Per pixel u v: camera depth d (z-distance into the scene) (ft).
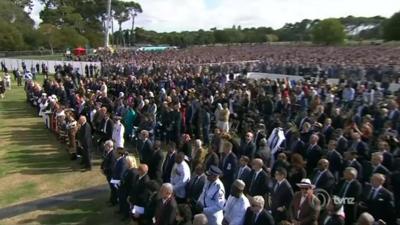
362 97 68.03
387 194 26.58
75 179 46.11
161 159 35.65
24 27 282.97
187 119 54.95
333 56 178.19
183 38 429.38
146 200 29.14
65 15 338.54
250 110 58.65
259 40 421.18
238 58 183.93
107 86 83.30
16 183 45.03
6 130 69.82
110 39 411.13
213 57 193.57
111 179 37.27
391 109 50.90
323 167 29.73
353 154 33.12
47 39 280.31
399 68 101.50
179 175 31.58
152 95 65.00
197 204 28.17
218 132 42.57
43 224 34.83
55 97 72.18
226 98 63.16
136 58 185.26
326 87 72.79
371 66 109.60
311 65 120.37
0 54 233.14
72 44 286.25
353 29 399.65
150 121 53.88
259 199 24.12
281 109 60.23
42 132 68.33
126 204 34.45
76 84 95.14
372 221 21.15
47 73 141.38
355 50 216.33
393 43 261.44
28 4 361.92
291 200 26.84
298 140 37.91
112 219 35.55
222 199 27.55
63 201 39.86
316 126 43.78
